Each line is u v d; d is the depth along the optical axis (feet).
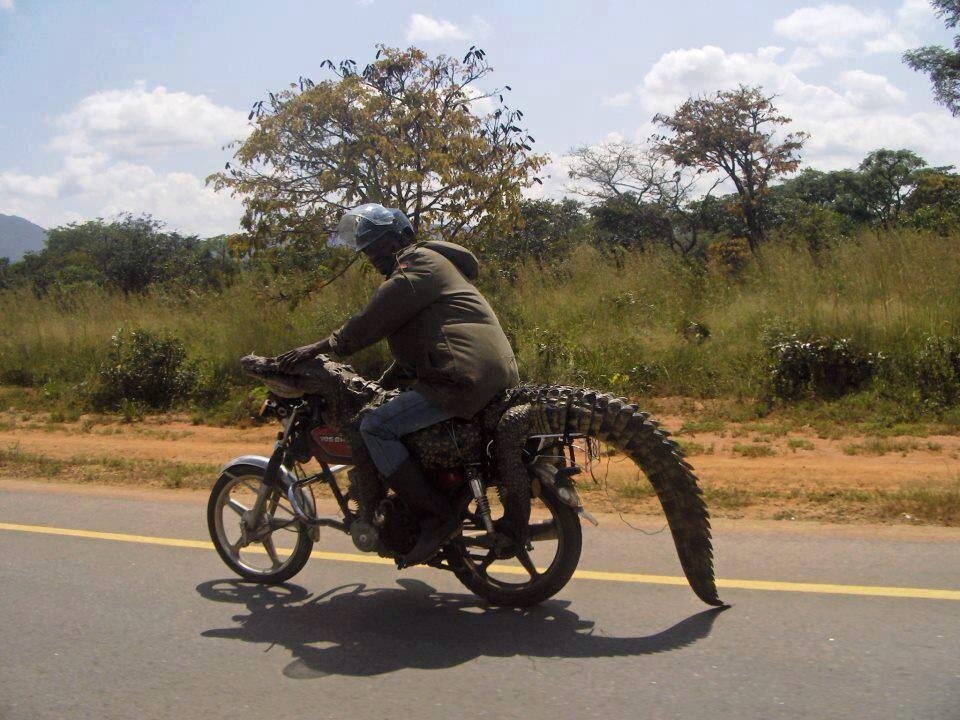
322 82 38.63
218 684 13.37
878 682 12.86
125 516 22.80
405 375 16.75
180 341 43.16
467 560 16.39
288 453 17.21
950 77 85.66
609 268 53.36
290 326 43.14
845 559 18.11
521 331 41.60
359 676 13.58
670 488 15.39
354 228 15.80
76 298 58.03
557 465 15.72
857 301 40.09
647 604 16.16
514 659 14.07
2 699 12.95
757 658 13.78
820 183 143.54
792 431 32.17
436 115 38.93
